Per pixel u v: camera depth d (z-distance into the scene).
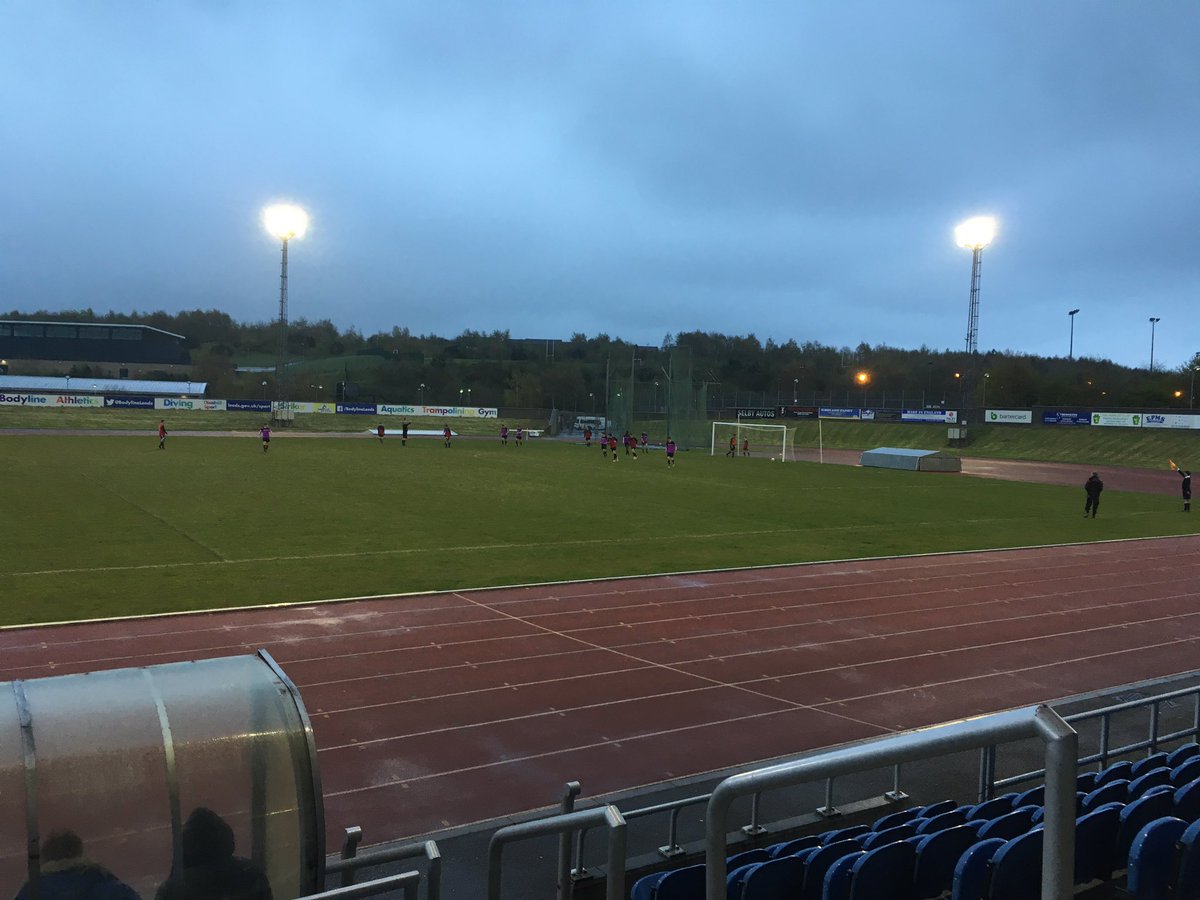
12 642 12.49
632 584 17.45
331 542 21.23
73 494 28.12
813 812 8.12
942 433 77.75
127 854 4.29
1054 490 41.06
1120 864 5.57
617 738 9.84
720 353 145.62
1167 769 6.61
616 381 73.75
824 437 81.62
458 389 131.00
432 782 8.63
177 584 16.39
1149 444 64.50
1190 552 23.45
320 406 85.88
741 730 10.19
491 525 24.64
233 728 4.61
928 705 11.18
